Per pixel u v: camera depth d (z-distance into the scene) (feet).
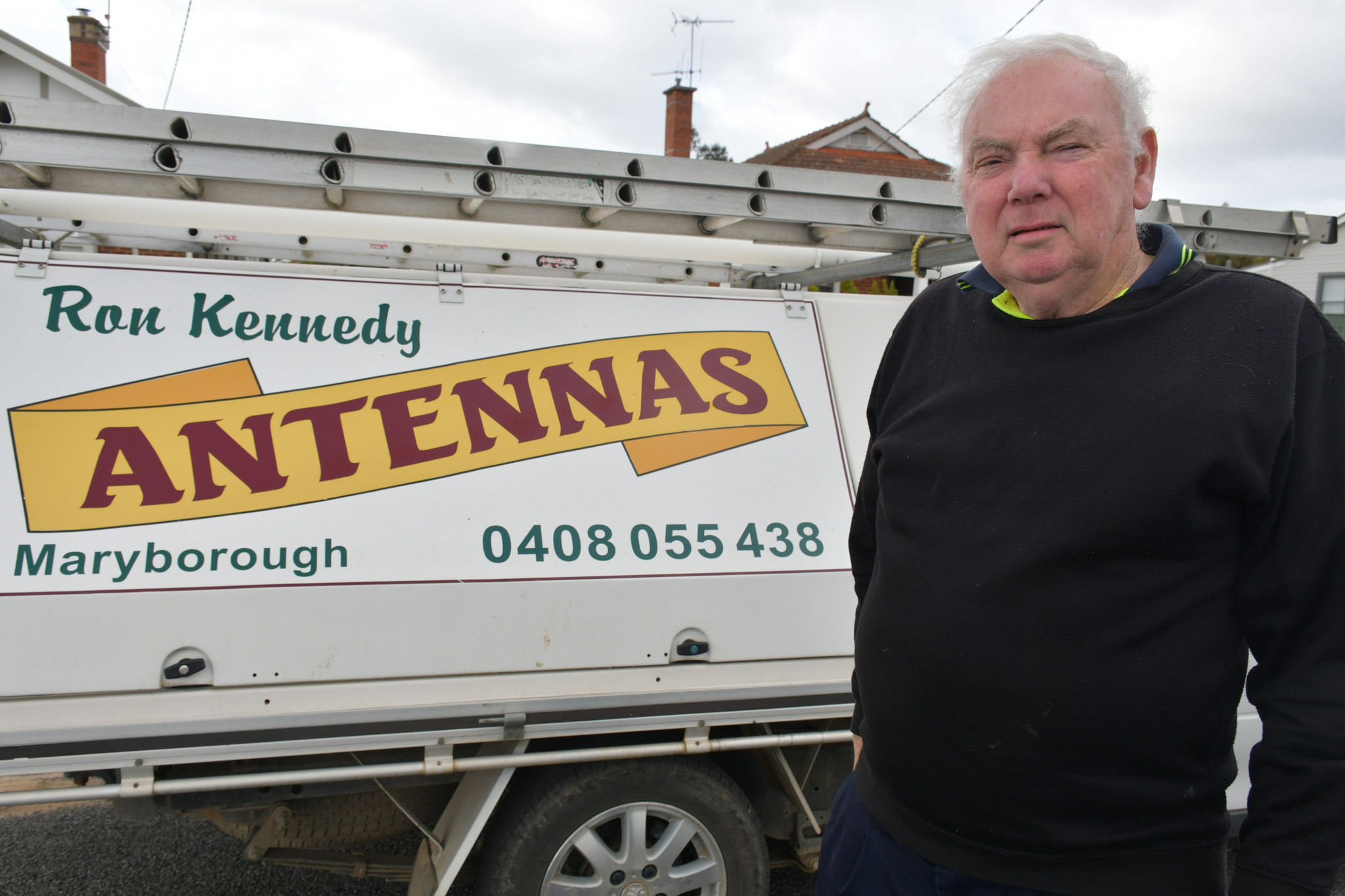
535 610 7.64
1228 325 4.18
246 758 7.02
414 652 7.33
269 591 7.16
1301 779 3.86
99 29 42.04
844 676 8.29
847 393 9.32
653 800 8.00
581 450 8.22
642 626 7.86
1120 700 4.14
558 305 8.73
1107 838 4.25
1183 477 4.02
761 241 9.23
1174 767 4.20
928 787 4.70
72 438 7.23
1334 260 44.32
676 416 8.60
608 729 7.66
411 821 8.43
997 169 4.79
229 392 7.65
